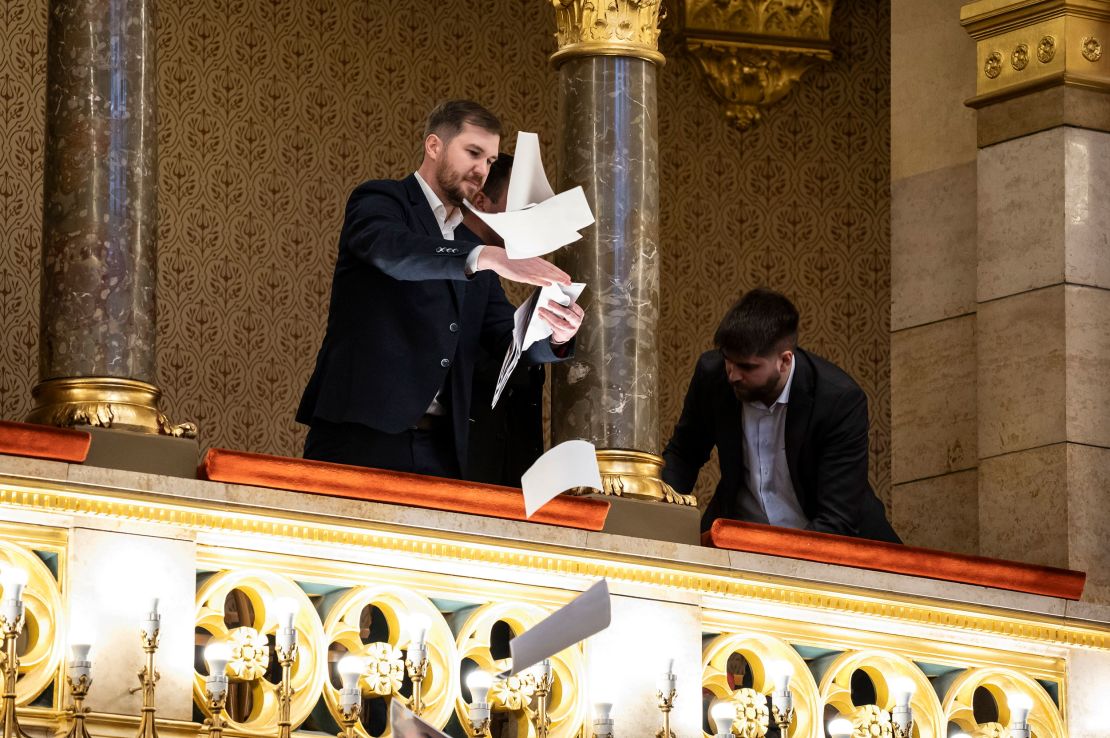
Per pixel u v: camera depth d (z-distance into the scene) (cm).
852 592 1644
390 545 1476
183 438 1486
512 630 1532
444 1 2488
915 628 1678
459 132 1593
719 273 2548
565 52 1727
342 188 2409
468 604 1517
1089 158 1977
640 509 1633
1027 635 1720
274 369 2350
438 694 1469
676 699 1548
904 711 1569
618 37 1727
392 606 1476
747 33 2595
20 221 2253
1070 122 1975
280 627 1378
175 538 1405
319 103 2414
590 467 1415
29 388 2228
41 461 1384
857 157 2620
